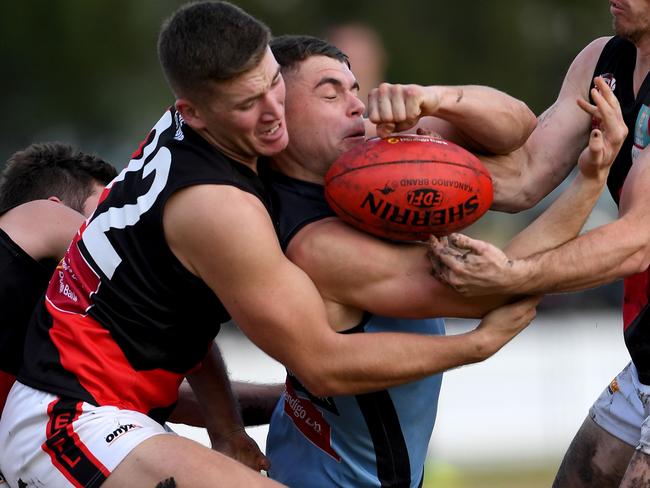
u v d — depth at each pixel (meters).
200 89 12.41
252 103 12.45
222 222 12.32
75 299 13.57
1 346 14.84
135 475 12.62
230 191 12.50
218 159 12.81
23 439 13.39
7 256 14.98
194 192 12.52
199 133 13.03
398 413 14.03
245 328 12.73
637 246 12.55
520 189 14.31
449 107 12.85
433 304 12.65
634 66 14.31
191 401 16.62
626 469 14.82
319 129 13.51
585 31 79.75
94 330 13.30
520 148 14.41
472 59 77.06
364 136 13.84
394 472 14.30
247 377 36.03
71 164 16.66
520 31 78.00
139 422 13.12
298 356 12.66
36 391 13.47
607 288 51.19
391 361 12.52
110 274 13.23
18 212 15.48
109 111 73.25
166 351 13.41
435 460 32.00
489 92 13.23
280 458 15.00
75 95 72.94
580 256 12.33
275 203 13.59
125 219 13.20
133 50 73.50
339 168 12.70
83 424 13.01
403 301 12.67
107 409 13.12
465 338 12.56
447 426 37.78
